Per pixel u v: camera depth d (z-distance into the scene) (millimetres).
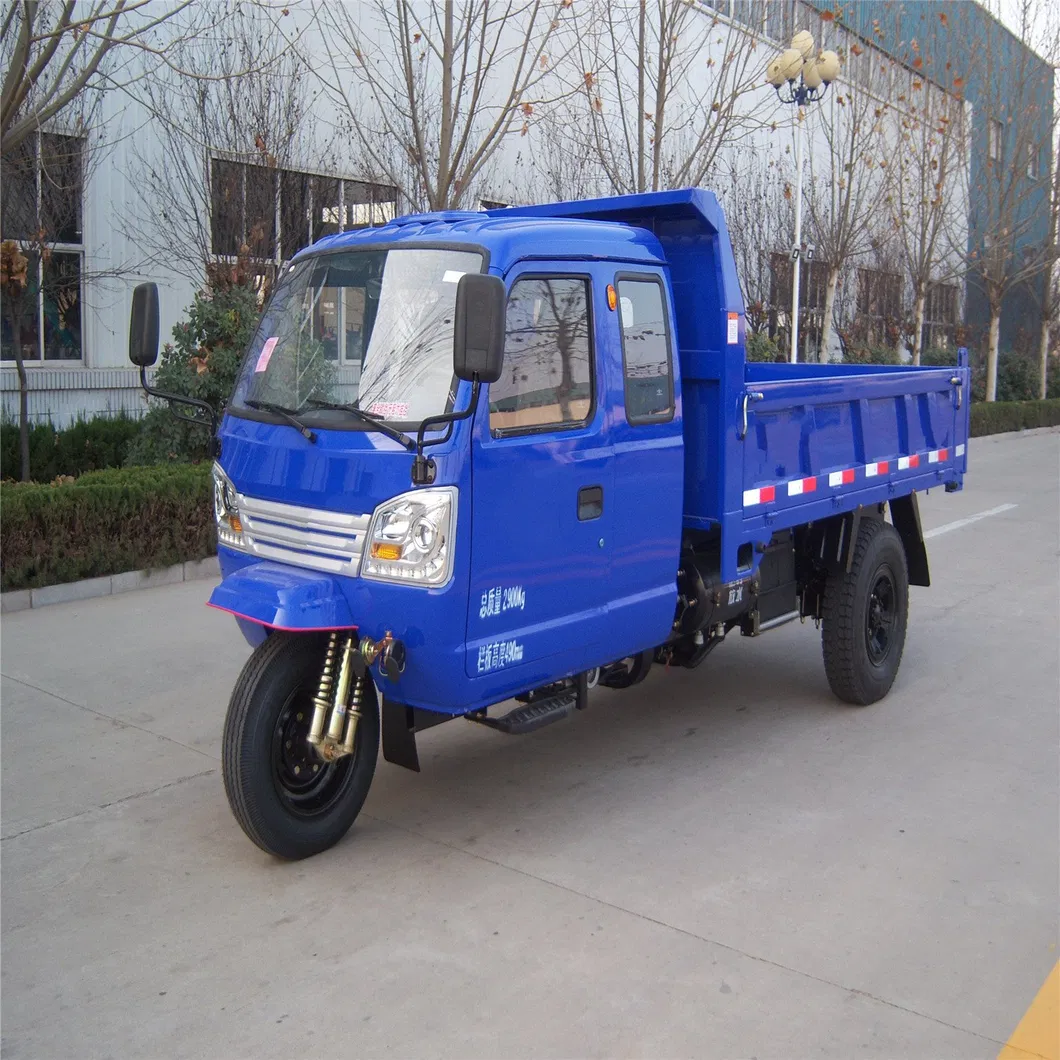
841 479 6055
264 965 3674
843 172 19672
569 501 4465
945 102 21859
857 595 6062
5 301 11070
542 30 14180
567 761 5535
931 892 4145
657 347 4934
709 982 3549
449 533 3998
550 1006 3430
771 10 16266
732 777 5297
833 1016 3369
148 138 11953
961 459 7754
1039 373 30578
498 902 4078
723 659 7395
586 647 4672
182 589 8664
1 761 5398
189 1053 3227
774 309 18578
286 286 4828
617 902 4074
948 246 25125
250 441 4539
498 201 14672
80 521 8305
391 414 4121
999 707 6289
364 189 13352
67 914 4012
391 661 4070
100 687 6434
